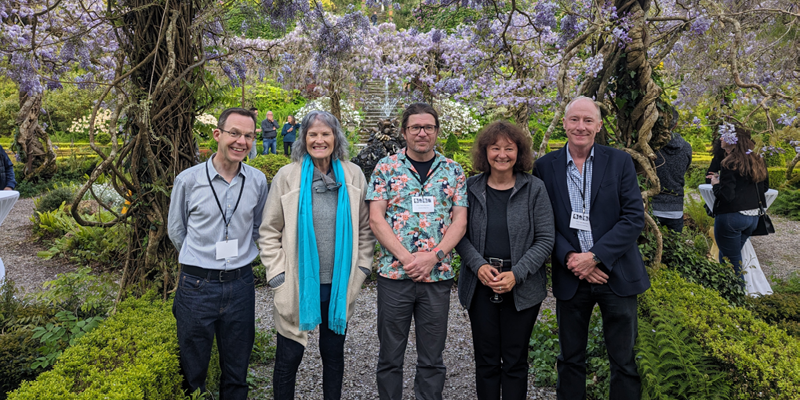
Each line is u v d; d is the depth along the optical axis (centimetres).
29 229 717
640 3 291
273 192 222
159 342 214
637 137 309
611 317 213
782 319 318
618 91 309
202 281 205
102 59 432
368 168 495
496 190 223
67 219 650
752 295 375
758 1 310
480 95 445
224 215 210
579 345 221
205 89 278
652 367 202
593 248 206
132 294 277
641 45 288
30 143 1012
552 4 359
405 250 214
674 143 398
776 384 178
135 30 260
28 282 479
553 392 265
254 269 484
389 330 221
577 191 221
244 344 218
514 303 214
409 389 276
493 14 383
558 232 223
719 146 422
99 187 749
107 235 515
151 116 255
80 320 261
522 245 216
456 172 228
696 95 336
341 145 230
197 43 277
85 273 279
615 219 213
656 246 336
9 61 405
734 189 388
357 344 337
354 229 226
